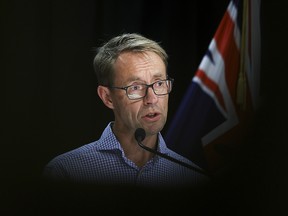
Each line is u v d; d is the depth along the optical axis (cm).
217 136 349
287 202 295
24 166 347
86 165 261
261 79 363
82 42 364
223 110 350
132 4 376
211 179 244
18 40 353
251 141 343
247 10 346
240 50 352
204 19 401
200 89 353
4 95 351
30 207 236
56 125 361
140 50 256
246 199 287
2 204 235
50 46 359
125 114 256
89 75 366
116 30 373
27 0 353
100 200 236
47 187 241
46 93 360
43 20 357
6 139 351
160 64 257
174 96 387
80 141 365
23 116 354
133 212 236
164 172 262
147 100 254
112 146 262
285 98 356
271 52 368
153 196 244
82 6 364
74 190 242
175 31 388
